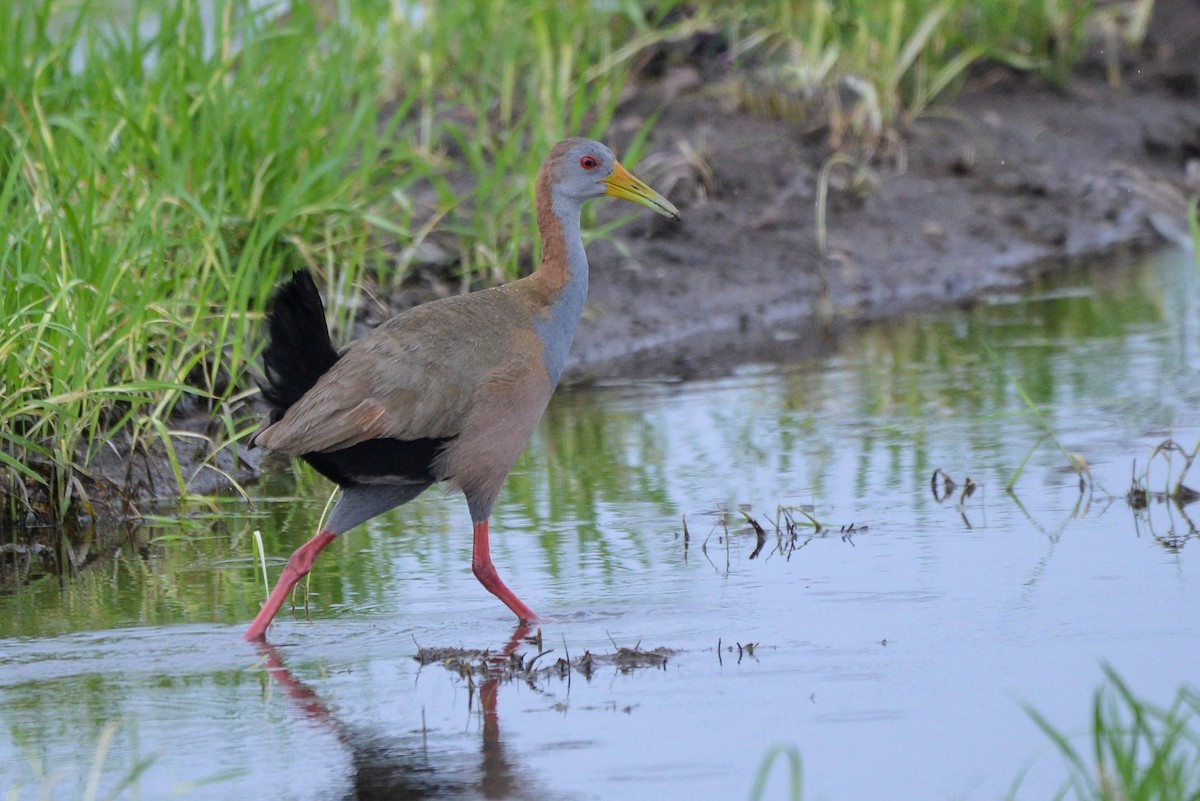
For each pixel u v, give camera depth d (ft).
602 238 58.95
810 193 62.75
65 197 43.37
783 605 32.48
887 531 36.81
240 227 47.96
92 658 30.45
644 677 29.01
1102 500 38.37
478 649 30.68
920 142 67.56
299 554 32.40
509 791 24.39
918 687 27.99
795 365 51.49
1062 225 64.39
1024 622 30.86
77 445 41.24
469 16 65.67
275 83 53.01
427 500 41.39
